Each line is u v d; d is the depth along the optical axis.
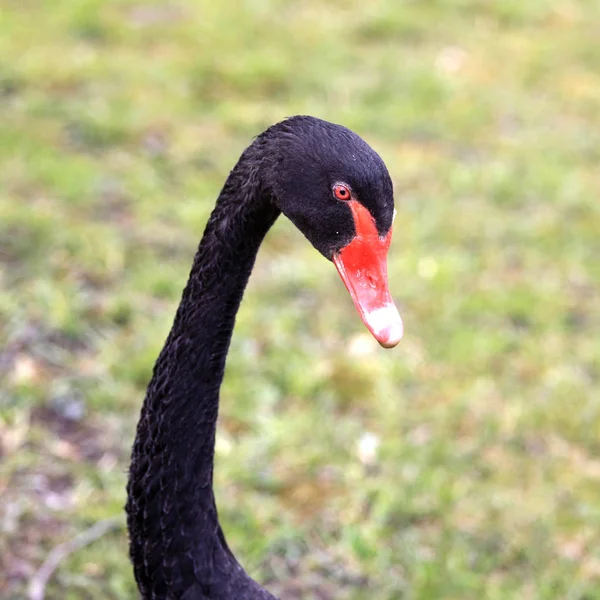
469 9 2.84
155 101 2.13
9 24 2.37
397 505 1.32
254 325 1.54
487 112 2.30
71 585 1.20
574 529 1.32
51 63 2.21
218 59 2.35
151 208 1.77
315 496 1.32
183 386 0.94
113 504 1.28
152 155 1.94
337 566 1.26
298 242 1.78
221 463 1.33
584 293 1.72
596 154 2.18
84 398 1.38
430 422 1.42
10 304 1.48
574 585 1.26
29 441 1.33
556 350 1.57
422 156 2.08
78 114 2.02
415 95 2.32
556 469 1.38
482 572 1.27
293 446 1.37
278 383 1.44
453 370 1.51
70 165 1.84
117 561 1.23
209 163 1.95
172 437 0.94
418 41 2.63
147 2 2.62
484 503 1.33
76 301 1.52
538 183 2.02
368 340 1.55
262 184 0.92
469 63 2.54
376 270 0.92
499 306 1.65
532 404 1.46
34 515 1.26
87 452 1.33
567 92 2.45
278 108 2.19
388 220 0.91
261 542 1.26
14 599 1.18
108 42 2.38
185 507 0.96
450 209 1.91
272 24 2.60
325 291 1.65
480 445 1.40
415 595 1.24
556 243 1.84
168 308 1.55
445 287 1.68
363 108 2.23
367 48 2.55
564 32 2.78
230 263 0.93
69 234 1.64
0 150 1.86
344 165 0.90
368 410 1.42
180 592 0.97
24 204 1.71
